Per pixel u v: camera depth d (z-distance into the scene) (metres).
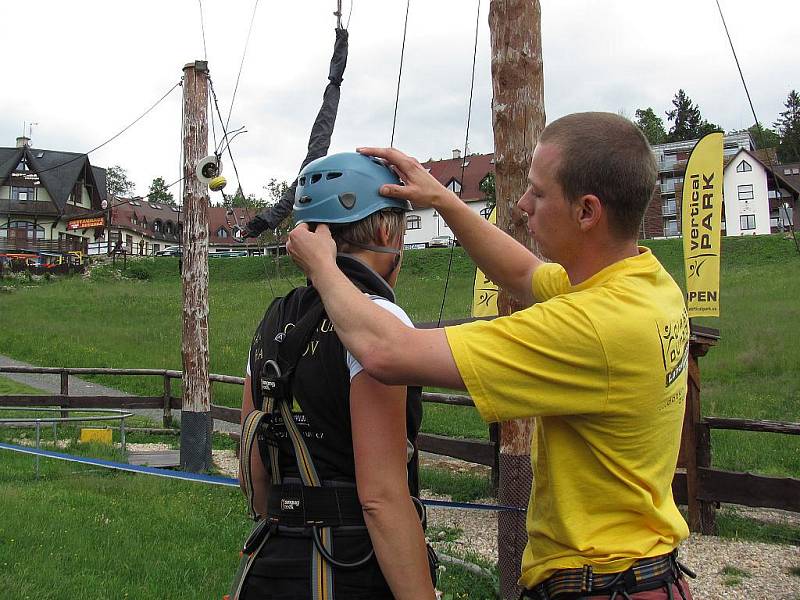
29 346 23.19
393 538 1.67
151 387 17.81
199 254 9.19
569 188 1.70
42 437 11.38
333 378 1.76
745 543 5.96
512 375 1.58
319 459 1.77
